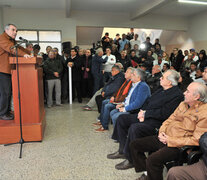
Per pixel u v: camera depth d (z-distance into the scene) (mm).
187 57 7316
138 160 1780
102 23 8711
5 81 2590
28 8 7754
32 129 2561
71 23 8367
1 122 2600
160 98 1987
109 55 5547
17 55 2389
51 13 8094
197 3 7426
